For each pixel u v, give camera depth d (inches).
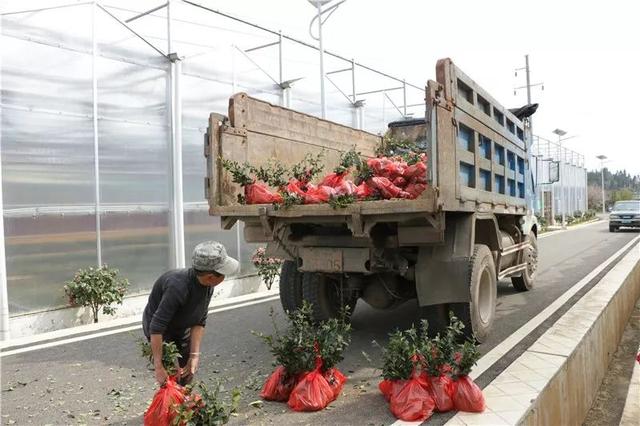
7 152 302.7
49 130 324.2
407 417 158.9
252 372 210.7
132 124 375.6
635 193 3639.3
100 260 351.6
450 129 203.6
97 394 191.9
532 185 392.2
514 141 323.6
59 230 327.9
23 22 312.5
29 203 312.7
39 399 187.5
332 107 584.1
